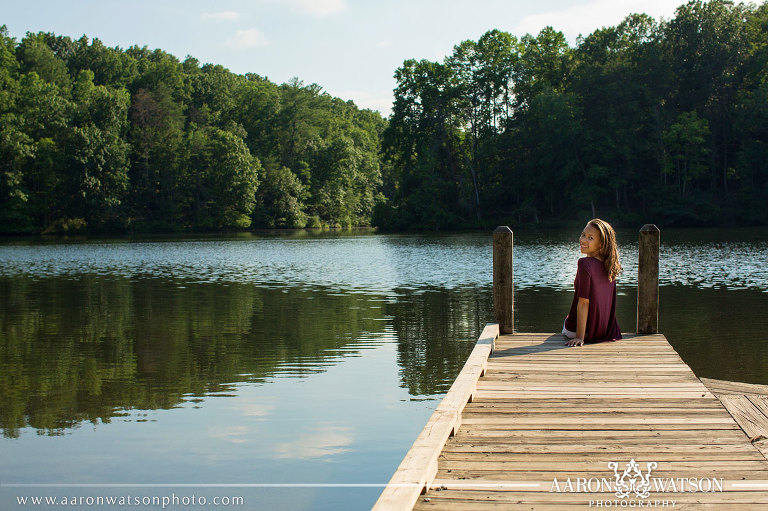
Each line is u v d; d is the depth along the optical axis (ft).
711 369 32.71
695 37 214.48
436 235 199.00
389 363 35.09
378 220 248.93
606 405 18.61
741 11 224.33
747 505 12.23
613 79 214.69
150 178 283.18
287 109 329.11
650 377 21.49
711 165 211.41
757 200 198.08
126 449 22.90
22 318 51.24
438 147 247.70
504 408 18.38
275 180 300.61
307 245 155.63
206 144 288.30
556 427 16.76
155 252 136.36
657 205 206.28
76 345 40.73
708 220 201.05
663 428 16.66
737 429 16.57
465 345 39.52
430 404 27.71
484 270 86.22
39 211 249.55
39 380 32.19
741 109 203.62
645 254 28.32
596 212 214.69
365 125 440.04
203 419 25.99
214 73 383.24
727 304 52.03
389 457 21.99
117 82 342.64
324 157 326.65
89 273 90.12
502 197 239.91
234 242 176.24
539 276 75.61
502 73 238.27
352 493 19.31
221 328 45.91
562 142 215.51
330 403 27.91
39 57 310.24
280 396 29.04
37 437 24.13
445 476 13.65
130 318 50.72
